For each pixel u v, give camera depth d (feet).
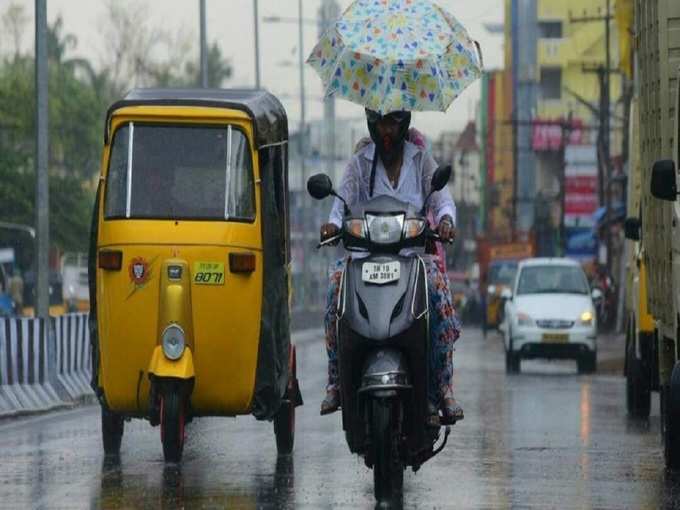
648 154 117.60
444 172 70.03
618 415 128.67
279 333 92.32
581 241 554.87
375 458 67.67
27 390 136.56
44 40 155.43
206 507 72.02
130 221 90.58
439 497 75.31
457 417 72.13
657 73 110.52
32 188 412.77
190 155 91.76
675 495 76.59
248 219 91.04
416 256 69.26
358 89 72.49
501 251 474.90
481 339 384.06
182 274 89.76
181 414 89.25
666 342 109.40
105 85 526.98
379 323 67.36
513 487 79.20
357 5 74.13
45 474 84.64
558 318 219.82
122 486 79.51
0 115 419.33
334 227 71.87
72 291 377.71
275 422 95.30
